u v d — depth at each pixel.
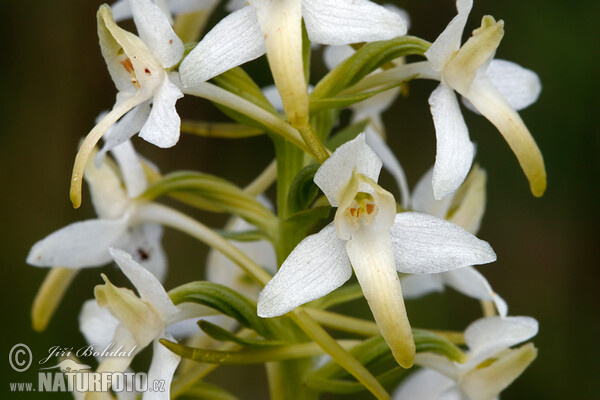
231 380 0.23
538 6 0.23
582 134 0.23
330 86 0.13
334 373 0.13
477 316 0.22
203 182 0.13
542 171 0.12
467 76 0.12
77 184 0.12
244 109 0.12
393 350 0.11
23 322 0.22
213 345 0.14
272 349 0.13
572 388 0.23
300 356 0.13
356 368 0.12
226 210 0.13
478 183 0.14
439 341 0.13
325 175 0.11
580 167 0.23
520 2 0.23
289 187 0.13
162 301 0.12
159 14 0.12
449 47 0.12
